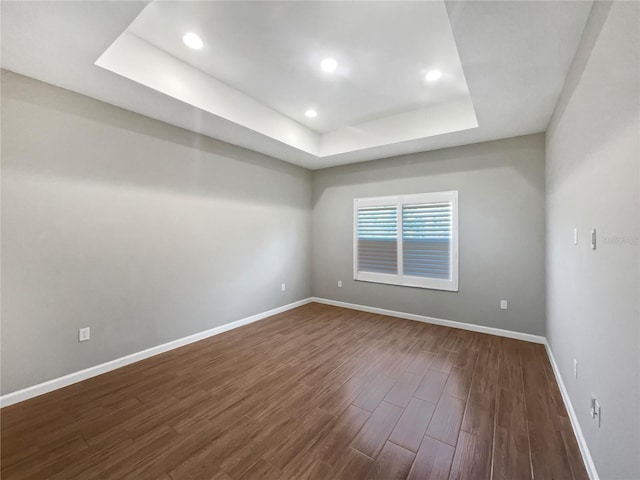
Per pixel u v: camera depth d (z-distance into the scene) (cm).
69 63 205
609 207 129
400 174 437
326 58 257
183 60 261
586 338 164
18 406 211
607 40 129
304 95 325
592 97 152
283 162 474
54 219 234
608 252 130
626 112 110
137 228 288
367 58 254
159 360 289
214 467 156
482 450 168
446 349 316
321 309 487
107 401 218
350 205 491
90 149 254
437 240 404
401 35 223
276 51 246
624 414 112
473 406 211
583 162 170
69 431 184
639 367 99
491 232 363
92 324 256
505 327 355
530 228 339
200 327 347
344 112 369
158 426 190
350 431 185
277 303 464
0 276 210
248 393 229
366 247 473
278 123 370
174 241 321
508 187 352
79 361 248
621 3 114
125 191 279
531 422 193
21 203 218
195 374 260
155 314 303
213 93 289
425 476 150
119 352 274
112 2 152
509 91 238
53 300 234
